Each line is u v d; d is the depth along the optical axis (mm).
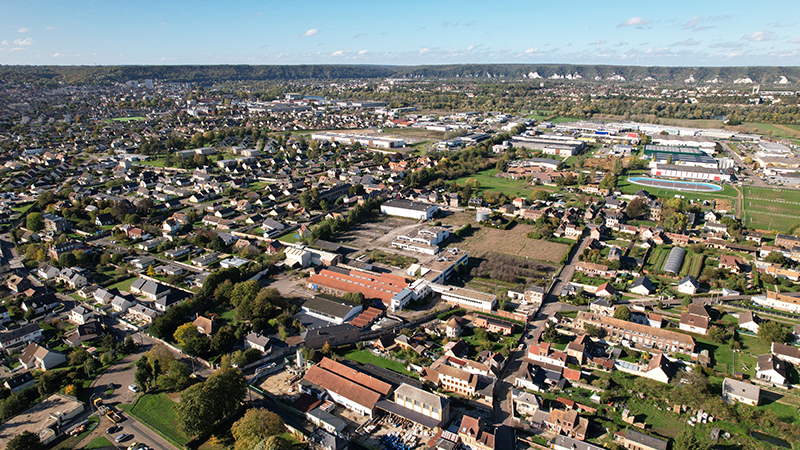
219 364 164000
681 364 162375
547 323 185000
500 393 151750
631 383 153000
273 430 127188
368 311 198000
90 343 178125
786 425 129500
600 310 196875
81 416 142250
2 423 139250
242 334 180375
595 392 149125
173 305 198750
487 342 174875
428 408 136875
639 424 134375
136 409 144500
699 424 135375
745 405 141125
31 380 157125
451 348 167750
